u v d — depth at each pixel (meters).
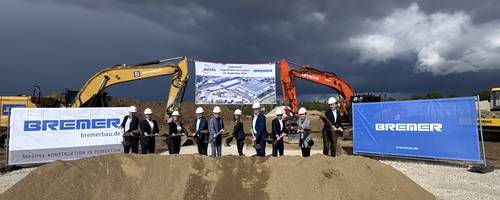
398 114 14.38
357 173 8.24
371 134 15.10
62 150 14.45
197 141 12.61
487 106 32.41
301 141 10.72
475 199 8.84
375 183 8.13
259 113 11.14
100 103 20.41
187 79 21.05
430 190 9.77
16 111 13.78
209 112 36.88
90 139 15.01
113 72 20.52
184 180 8.10
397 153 14.34
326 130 11.05
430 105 13.57
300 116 10.77
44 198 7.74
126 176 8.30
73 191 7.91
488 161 14.81
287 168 8.33
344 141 21.38
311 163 8.38
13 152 13.59
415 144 13.89
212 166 8.44
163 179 8.20
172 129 13.34
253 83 23.14
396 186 8.23
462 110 12.85
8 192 7.87
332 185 7.88
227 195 7.77
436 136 13.38
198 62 22.42
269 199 7.68
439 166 13.26
